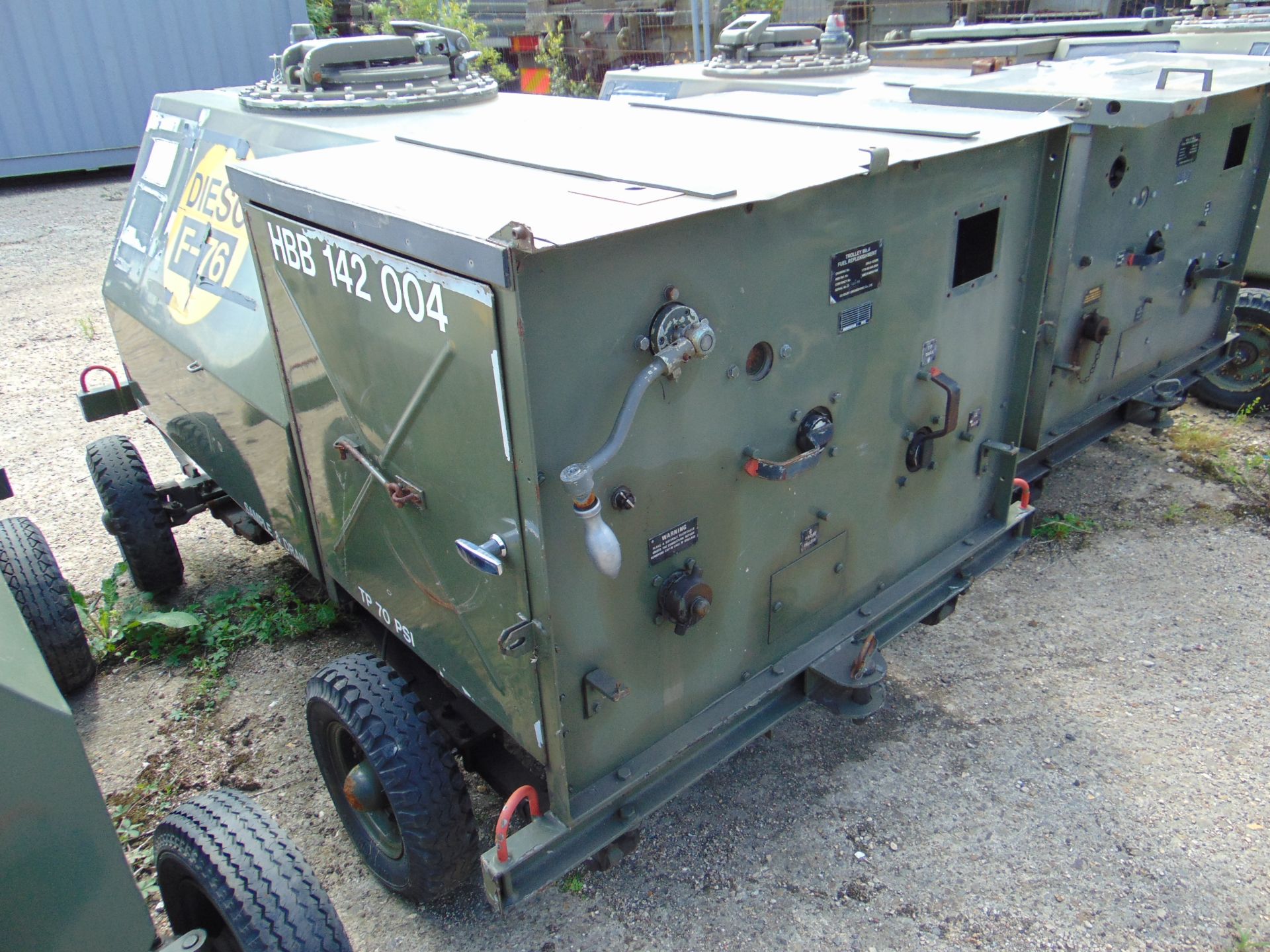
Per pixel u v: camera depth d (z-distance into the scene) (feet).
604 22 41.09
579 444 6.59
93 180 43.52
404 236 6.52
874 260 8.37
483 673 7.87
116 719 12.42
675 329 6.73
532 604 6.82
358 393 8.08
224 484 12.80
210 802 8.07
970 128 9.20
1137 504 16.42
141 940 6.95
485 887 7.25
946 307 9.48
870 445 9.24
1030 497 14.02
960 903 9.37
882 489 9.66
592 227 5.96
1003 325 10.43
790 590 9.01
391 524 8.41
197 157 12.91
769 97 12.75
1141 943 8.88
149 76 42.73
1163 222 14.88
